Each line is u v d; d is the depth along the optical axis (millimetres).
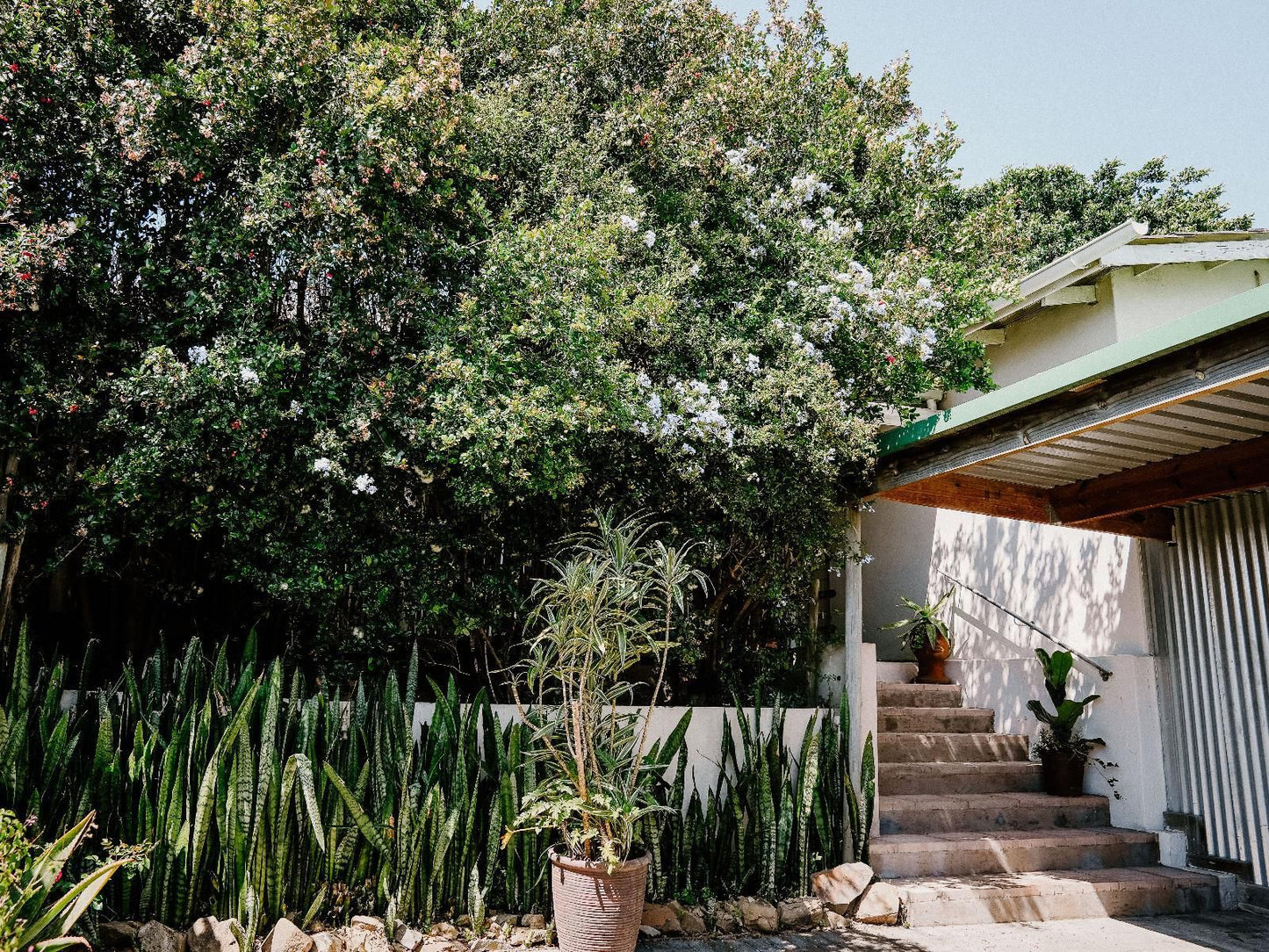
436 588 4633
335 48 4449
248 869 3525
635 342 5012
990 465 5223
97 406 4086
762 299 5355
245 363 3959
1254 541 5367
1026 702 6758
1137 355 3416
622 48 6340
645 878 3896
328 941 3545
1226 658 5516
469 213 4898
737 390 4930
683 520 4988
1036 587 7152
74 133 4215
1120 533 5840
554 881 3744
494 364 4262
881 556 9383
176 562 4848
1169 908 5090
